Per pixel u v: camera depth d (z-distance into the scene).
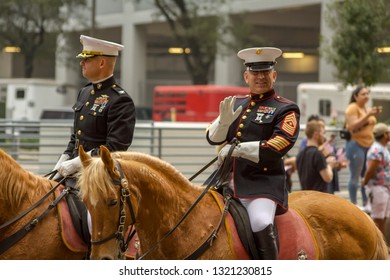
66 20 53.72
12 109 43.03
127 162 6.50
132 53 56.00
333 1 24.27
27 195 7.30
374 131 13.41
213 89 36.91
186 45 46.81
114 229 6.10
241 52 7.26
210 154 17.77
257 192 7.03
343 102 29.52
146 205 6.54
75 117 8.20
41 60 56.41
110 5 57.81
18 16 52.59
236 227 6.88
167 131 18.84
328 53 23.61
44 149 18.92
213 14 46.03
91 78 8.12
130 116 7.91
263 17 50.19
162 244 6.62
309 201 7.62
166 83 54.00
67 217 7.42
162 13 46.09
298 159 12.73
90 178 6.07
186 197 6.80
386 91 27.34
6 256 7.15
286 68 55.53
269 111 7.12
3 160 7.22
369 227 7.73
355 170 16.08
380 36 22.67
